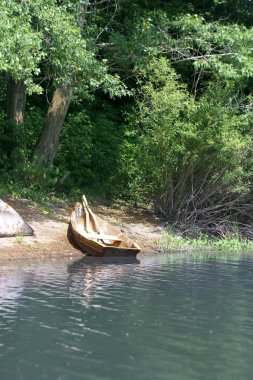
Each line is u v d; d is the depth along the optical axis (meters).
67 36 12.96
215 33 16.50
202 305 7.67
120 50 16.28
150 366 5.18
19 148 16.23
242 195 16.33
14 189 15.09
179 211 16.08
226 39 16.22
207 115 15.38
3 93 18.81
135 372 5.02
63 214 14.73
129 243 12.96
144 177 16.55
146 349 5.68
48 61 14.70
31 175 15.76
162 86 16.61
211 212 16.50
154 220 16.30
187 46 16.88
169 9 20.61
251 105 16.70
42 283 8.74
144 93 16.77
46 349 5.57
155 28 16.52
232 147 15.30
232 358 5.47
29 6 12.83
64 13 13.61
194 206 16.23
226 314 7.20
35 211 14.30
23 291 8.09
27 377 4.82
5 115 17.05
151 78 16.03
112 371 5.03
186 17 16.73
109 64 17.62
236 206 16.88
